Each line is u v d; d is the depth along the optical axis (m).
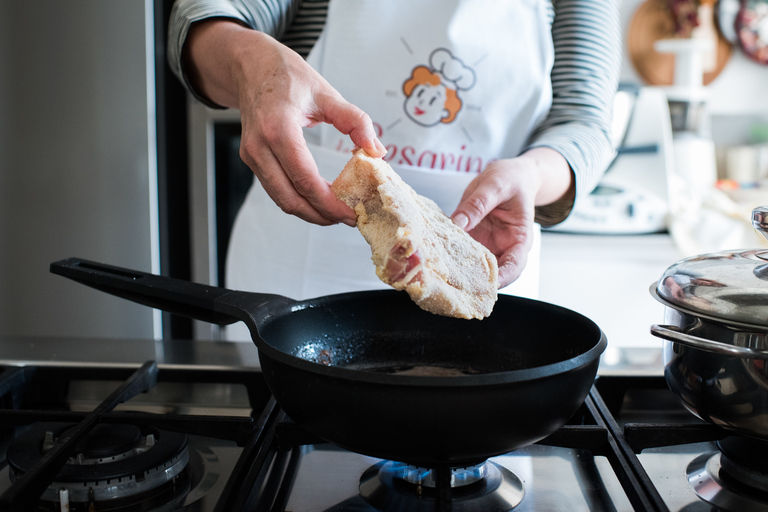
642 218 1.51
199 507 0.44
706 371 0.44
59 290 1.33
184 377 0.61
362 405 0.36
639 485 0.42
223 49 0.64
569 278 1.54
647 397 0.60
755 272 0.45
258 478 0.44
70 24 1.23
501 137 0.90
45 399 0.61
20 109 1.27
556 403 0.38
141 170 1.29
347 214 0.52
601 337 0.44
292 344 0.52
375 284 0.92
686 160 1.66
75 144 1.28
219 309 0.49
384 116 0.88
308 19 0.89
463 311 0.47
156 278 0.54
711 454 0.50
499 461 0.49
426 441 0.37
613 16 0.92
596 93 0.88
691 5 1.78
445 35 0.84
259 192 0.98
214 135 1.39
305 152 0.51
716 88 1.85
